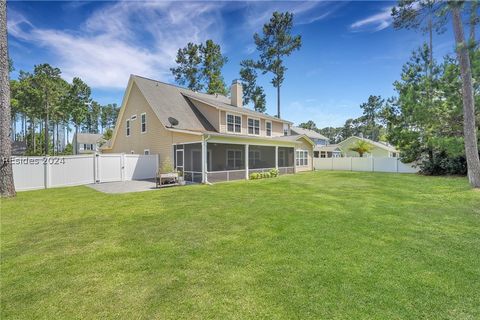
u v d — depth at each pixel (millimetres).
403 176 15742
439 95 13828
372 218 5469
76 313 2369
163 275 3049
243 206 6859
